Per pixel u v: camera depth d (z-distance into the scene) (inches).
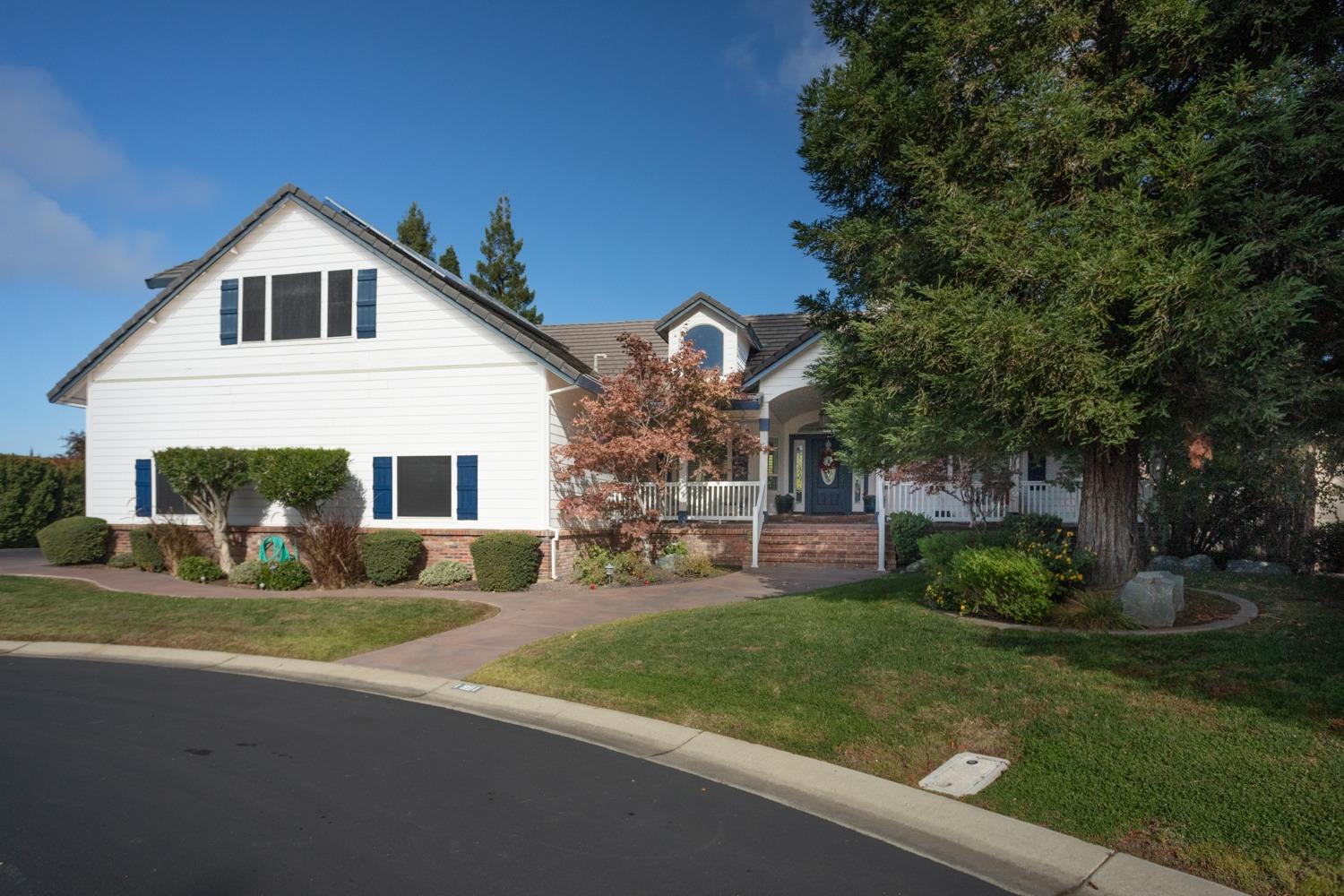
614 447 606.2
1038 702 256.5
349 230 652.7
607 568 600.7
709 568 656.4
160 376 700.7
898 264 367.6
